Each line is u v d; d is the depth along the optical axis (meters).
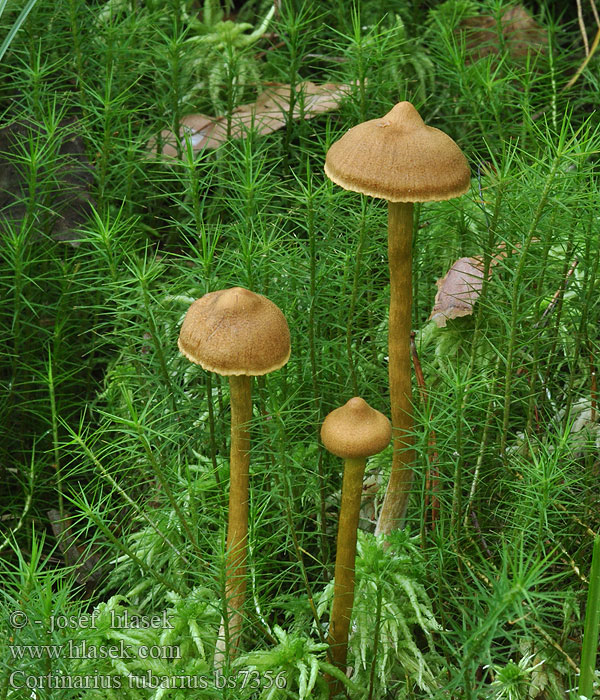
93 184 0.52
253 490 0.44
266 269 0.45
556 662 0.42
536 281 0.47
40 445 0.49
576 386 0.47
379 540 0.44
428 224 0.48
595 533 0.44
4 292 0.49
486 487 0.44
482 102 0.52
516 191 0.44
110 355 0.50
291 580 0.44
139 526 0.47
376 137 0.40
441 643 0.43
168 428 0.44
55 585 0.46
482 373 0.44
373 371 0.47
